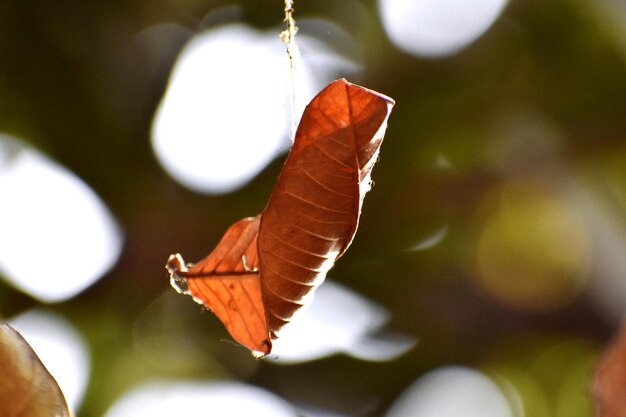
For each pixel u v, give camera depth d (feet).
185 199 8.84
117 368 9.12
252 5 9.19
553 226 9.93
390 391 9.38
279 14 9.21
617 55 9.38
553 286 9.98
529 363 9.86
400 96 9.23
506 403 9.84
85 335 8.90
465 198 9.49
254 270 4.98
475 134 9.38
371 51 9.30
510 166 9.55
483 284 9.66
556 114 9.57
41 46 8.52
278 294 4.91
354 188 4.88
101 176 8.72
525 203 9.73
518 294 9.86
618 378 5.06
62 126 8.64
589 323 10.00
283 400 9.36
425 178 9.29
